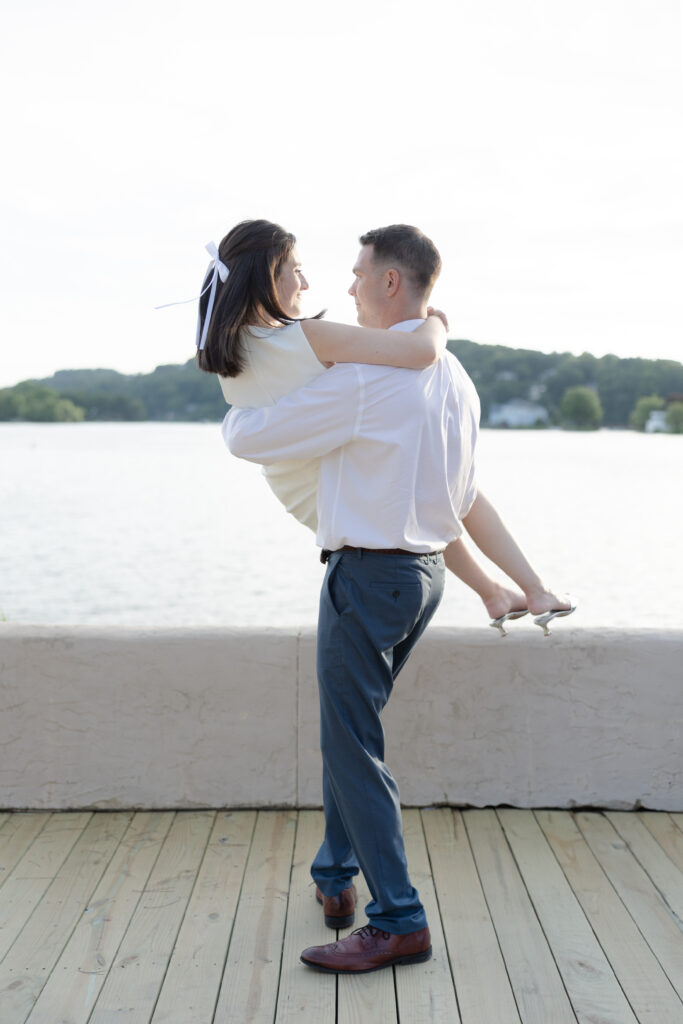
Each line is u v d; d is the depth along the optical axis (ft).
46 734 8.71
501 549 7.13
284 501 6.99
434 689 8.71
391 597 6.14
